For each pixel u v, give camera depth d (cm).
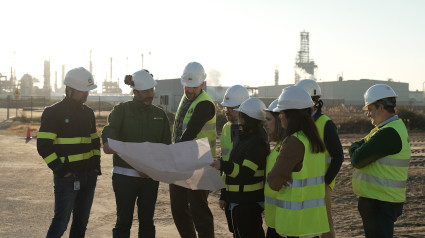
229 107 540
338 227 739
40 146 512
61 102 530
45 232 699
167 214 830
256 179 458
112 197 983
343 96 12312
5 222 756
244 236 466
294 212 387
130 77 560
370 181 455
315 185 396
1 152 1791
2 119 4156
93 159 561
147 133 562
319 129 489
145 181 552
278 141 416
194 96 586
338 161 484
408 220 790
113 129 545
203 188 493
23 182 1147
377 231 453
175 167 475
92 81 544
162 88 6706
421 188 1053
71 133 529
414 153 1770
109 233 709
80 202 557
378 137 440
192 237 614
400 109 3441
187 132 563
